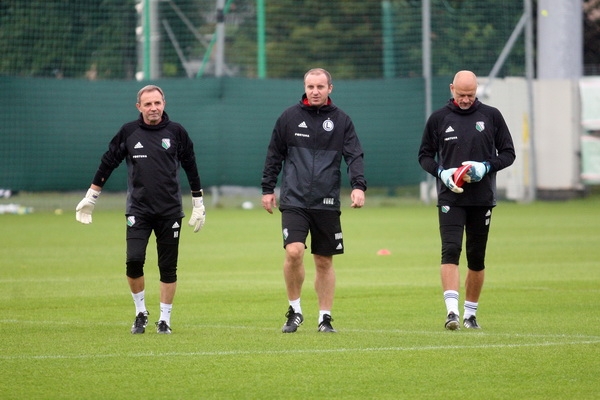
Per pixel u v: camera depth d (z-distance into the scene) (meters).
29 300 48.00
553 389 28.25
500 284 53.41
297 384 28.92
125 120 113.38
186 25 128.25
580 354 33.06
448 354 33.16
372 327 39.50
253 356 32.97
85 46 121.38
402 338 36.47
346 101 118.81
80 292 50.97
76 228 91.62
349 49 137.50
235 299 48.50
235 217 104.69
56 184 112.12
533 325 39.69
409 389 28.31
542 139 125.75
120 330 38.88
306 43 136.75
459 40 130.12
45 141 111.62
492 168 38.81
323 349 34.22
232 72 133.25
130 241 37.75
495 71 120.38
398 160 118.81
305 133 38.00
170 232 37.91
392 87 118.44
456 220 39.00
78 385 28.83
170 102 114.94
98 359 32.53
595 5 155.50
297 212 37.84
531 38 121.94
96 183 38.62
